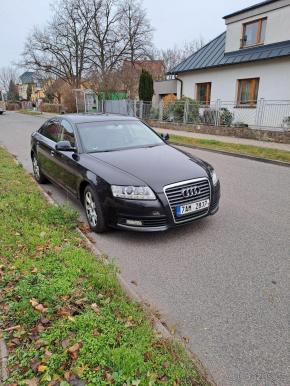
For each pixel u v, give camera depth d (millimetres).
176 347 2625
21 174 8148
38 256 3852
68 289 3176
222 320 3076
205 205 4754
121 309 2979
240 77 18625
